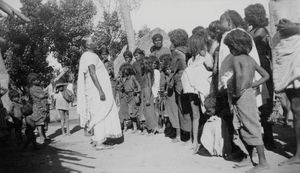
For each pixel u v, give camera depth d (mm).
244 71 4703
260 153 4676
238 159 5523
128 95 8977
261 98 5699
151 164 5598
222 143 5750
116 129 7492
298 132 4832
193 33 6898
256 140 4664
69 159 6434
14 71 23109
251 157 5070
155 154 6332
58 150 7457
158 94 9023
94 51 7734
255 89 5195
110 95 7520
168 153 6336
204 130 6031
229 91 4984
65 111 9742
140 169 5320
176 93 7281
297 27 4883
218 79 5617
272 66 5672
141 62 8547
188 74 6406
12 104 8398
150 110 8398
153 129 8453
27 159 6676
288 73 4867
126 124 10000
